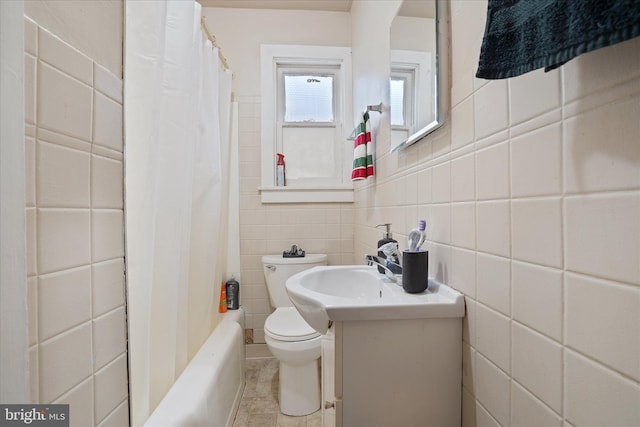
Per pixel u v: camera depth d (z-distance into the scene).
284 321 1.55
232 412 1.38
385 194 1.31
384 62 1.30
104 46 0.58
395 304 0.68
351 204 2.04
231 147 1.99
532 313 0.49
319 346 1.41
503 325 0.56
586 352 0.40
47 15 0.45
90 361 0.53
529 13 0.40
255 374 1.83
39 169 0.43
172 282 0.98
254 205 2.01
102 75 0.57
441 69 0.77
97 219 0.55
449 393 0.71
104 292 0.57
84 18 0.52
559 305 0.44
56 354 0.46
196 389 0.98
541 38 0.37
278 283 1.84
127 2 0.81
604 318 0.37
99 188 0.56
